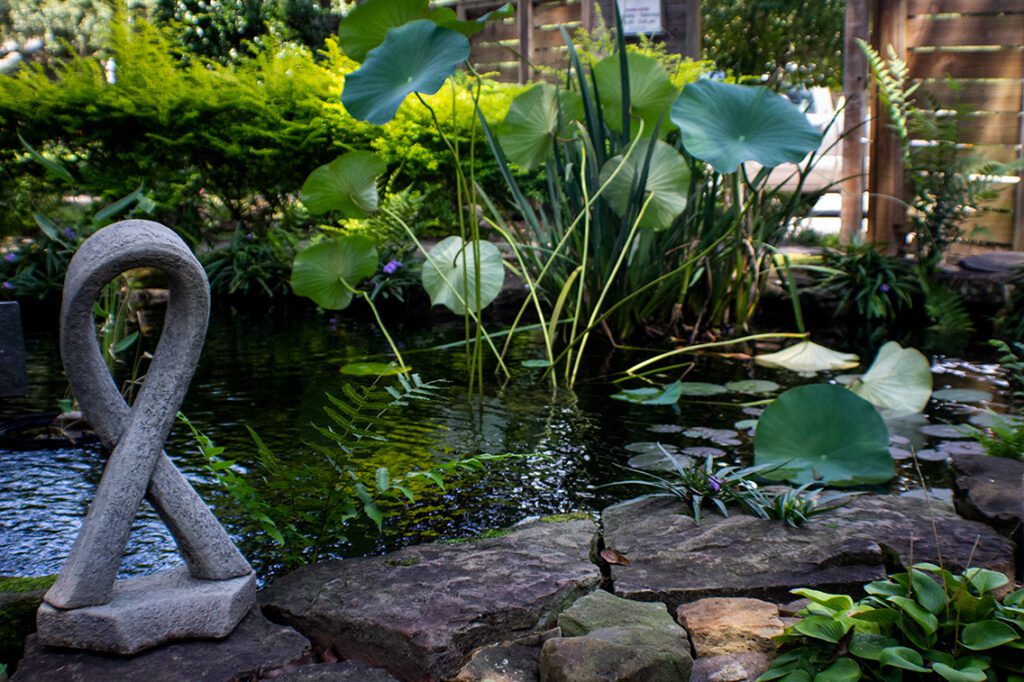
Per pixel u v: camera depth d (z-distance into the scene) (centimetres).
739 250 473
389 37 314
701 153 318
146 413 149
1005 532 197
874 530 194
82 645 144
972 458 238
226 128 596
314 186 370
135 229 145
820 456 252
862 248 554
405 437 287
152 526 213
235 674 141
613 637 146
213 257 600
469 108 600
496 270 394
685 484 219
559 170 452
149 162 584
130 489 147
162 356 151
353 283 395
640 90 396
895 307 534
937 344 459
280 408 317
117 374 364
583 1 780
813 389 259
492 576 171
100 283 143
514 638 157
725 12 1236
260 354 413
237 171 617
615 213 418
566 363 386
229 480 188
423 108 592
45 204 617
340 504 197
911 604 143
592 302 449
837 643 143
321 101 602
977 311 521
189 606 148
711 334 477
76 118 573
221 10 1067
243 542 204
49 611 144
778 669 145
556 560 178
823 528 194
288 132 587
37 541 205
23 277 533
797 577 177
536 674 148
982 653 139
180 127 592
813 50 1266
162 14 1080
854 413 254
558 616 160
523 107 410
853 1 599
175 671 141
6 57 1432
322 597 164
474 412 320
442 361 405
